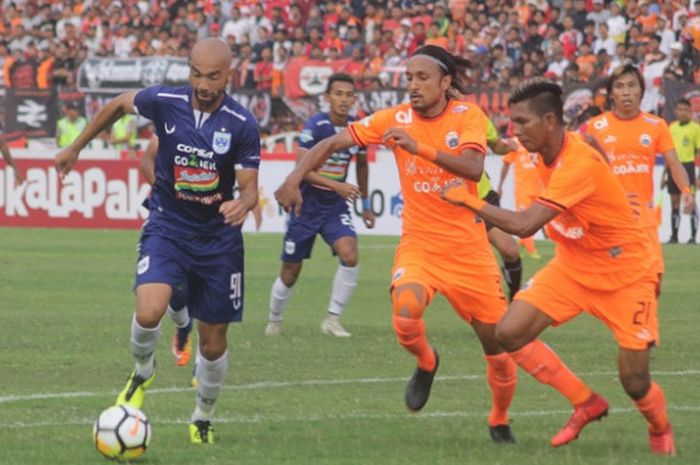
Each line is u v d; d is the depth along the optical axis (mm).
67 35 110875
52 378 34562
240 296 25719
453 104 26703
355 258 43375
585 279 24234
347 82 42375
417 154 25297
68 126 94562
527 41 93938
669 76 85125
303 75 92250
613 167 40219
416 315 26125
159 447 25000
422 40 96562
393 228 85438
